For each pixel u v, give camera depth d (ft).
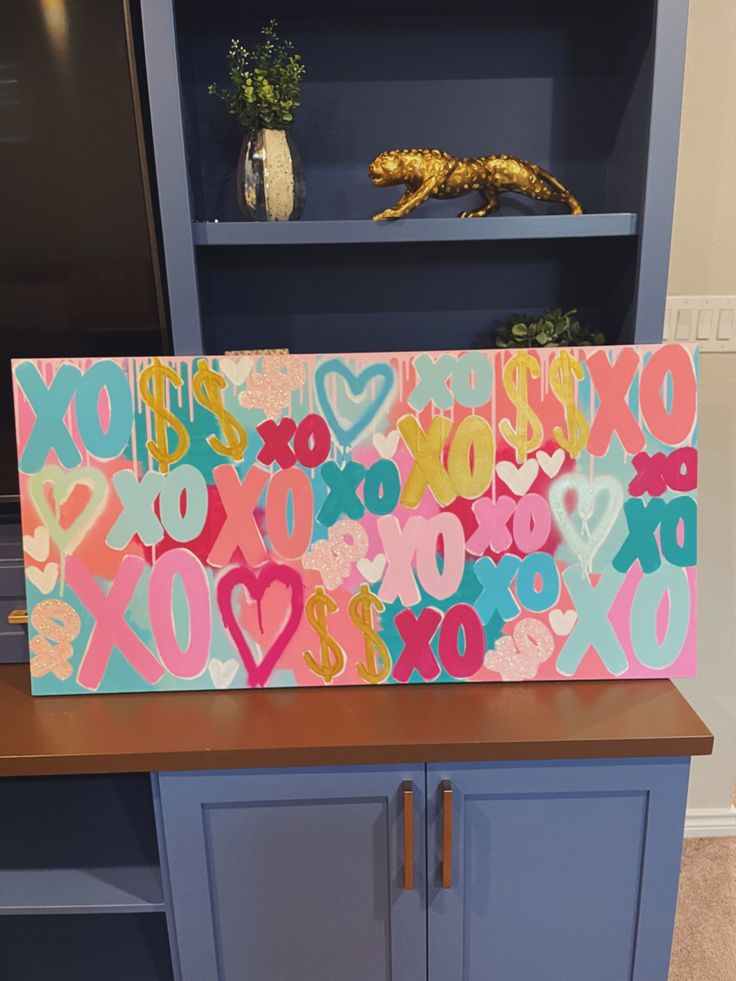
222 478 3.62
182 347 3.61
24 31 3.33
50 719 3.47
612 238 4.06
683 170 4.37
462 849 3.42
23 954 4.35
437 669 3.67
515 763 3.28
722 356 4.68
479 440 3.60
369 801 3.36
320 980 3.66
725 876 5.33
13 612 3.81
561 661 3.67
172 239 3.46
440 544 3.64
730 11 4.11
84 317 3.70
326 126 4.15
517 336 3.95
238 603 3.66
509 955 3.65
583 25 3.99
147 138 3.56
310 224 3.51
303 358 3.57
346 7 3.85
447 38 4.02
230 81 4.07
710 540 5.00
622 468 3.62
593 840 3.44
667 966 3.63
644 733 3.22
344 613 3.66
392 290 4.38
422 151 3.66
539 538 3.64
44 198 3.53
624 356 3.58
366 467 3.62
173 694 3.67
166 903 3.54
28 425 3.59
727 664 5.24
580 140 4.15
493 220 3.53
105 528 3.63
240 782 3.29
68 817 4.14
